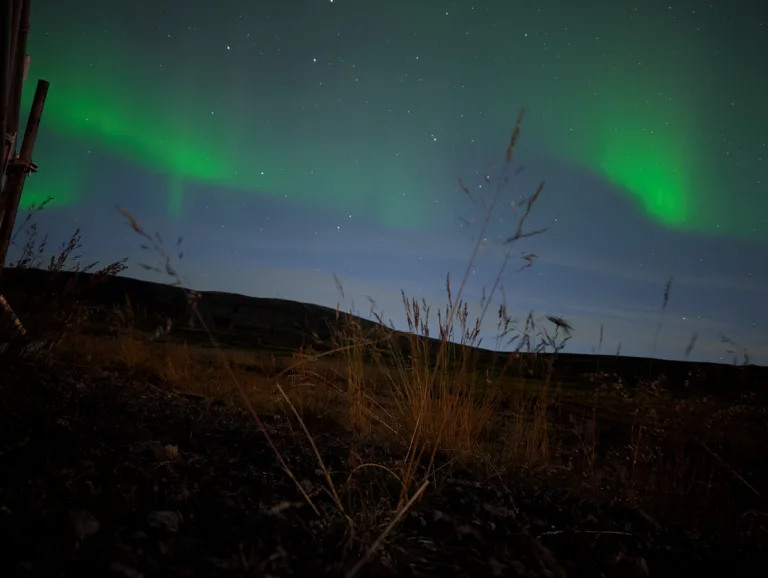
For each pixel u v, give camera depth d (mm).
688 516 3074
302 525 2066
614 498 3260
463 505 2629
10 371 3355
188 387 5379
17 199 4379
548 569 2014
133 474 2287
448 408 3770
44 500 1865
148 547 1686
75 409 3092
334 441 3770
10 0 2838
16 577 1367
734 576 2166
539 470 3660
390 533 2154
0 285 3988
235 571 1608
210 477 2459
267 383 5457
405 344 3777
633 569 2090
